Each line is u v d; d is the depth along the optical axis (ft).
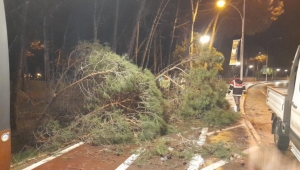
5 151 13.80
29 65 94.02
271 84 182.19
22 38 36.22
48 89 33.06
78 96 30.89
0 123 13.60
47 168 21.81
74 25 65.26
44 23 46.55
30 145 28.37
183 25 79.05
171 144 27.63
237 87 50.65
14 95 33.94
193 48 65.26
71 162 23.16
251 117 49.88
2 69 13.76
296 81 23.34
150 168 22.07
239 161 24.02
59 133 27.73
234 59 88.99
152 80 32.99
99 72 28.73
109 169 21.79
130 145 27.55
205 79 43.34
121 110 29.60
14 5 40.55
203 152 25.49
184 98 40.06
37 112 33.81
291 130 23.56
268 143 31.17
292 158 25.62
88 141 27.78
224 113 38.96
